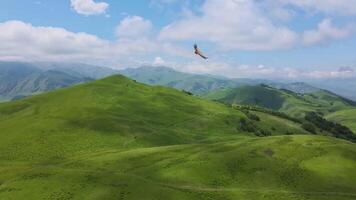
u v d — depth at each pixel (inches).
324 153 4237.2
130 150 4699.8
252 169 3855.8
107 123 6289.4
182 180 3609.7
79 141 5546.3
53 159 4810.5
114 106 7327.8
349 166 3986.2
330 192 3476.9
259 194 3378.4
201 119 7495.1
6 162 4653.1
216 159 4052.7
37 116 6707.7
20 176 3624.5
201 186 3511.3
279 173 3796.8
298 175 3767.2
